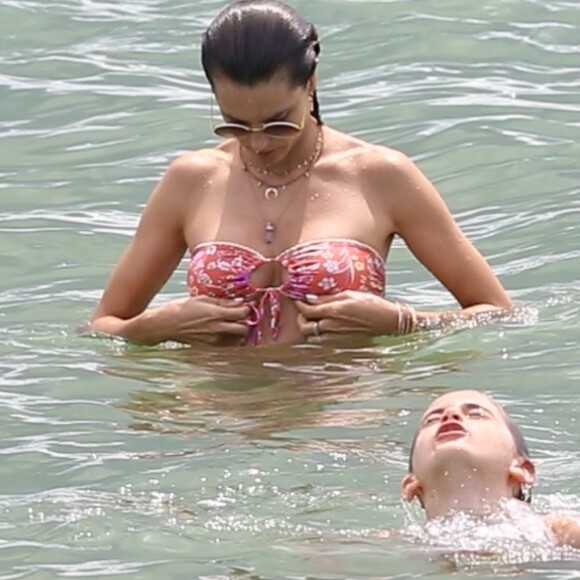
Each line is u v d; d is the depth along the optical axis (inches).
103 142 1561.3
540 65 1672.0
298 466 938.7
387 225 1138.0
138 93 1649.9
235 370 1088.2
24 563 832.3
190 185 1153.4
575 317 1151.0
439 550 817.5
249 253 1125.1
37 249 1362.0
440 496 864.9
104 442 987.9
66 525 872.3
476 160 1477.6
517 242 1328.7
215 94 1085.8
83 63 1716.3
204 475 932.0
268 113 1077.8
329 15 1776.6
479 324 1134.4
